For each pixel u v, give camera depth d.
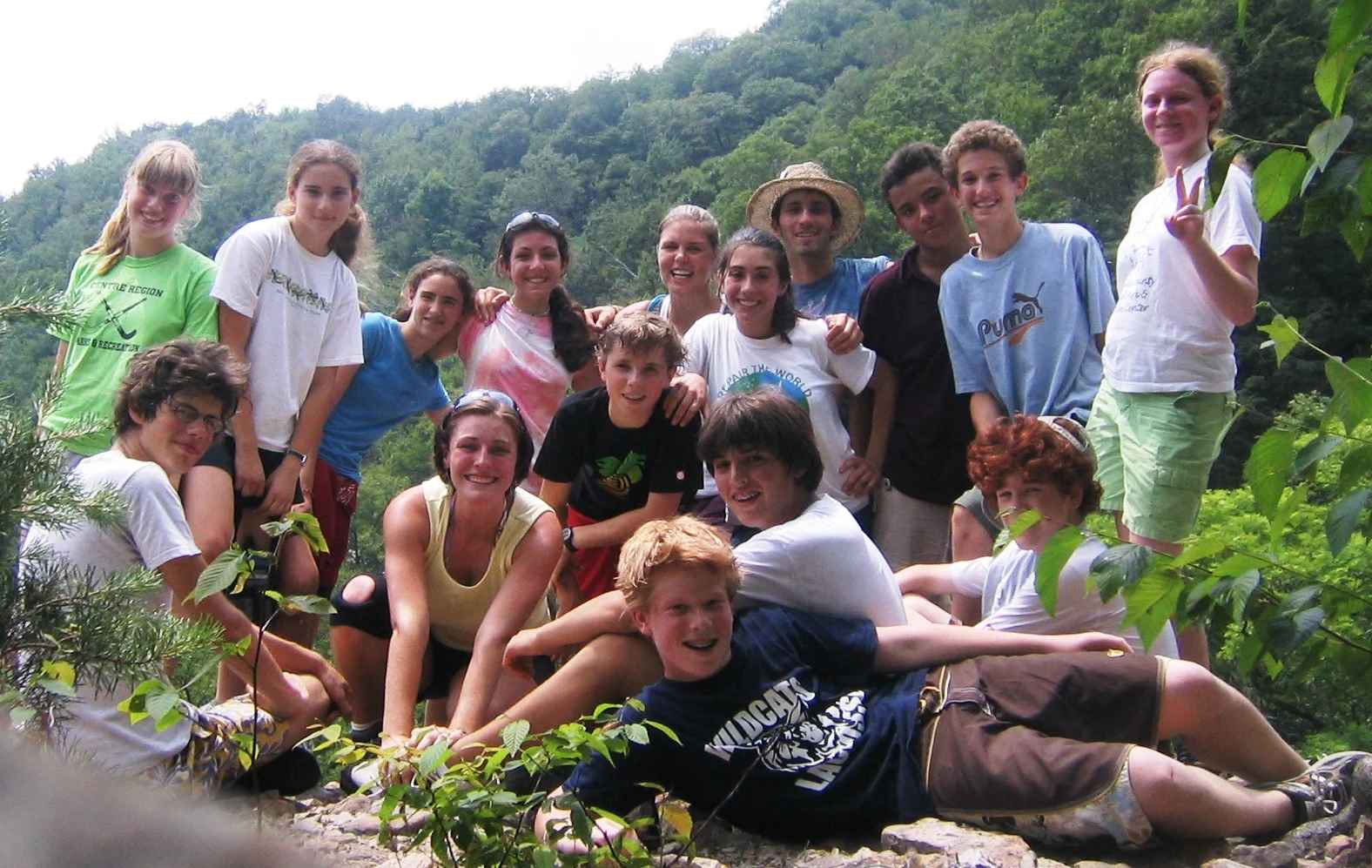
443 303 5.53
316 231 5.20
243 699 3.78
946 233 5.42
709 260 5.77
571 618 3.66
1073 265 5.13
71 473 2.56
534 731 3.49
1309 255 22.70
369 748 2.86
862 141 51.59
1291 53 18.86
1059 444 3.69
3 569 2.32
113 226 5.23
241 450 4.92
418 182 95.75
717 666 3.28
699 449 3.86
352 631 4.47
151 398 3.54
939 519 5.38
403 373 5.53
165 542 3.31
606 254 74.19
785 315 5.22
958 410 5.32
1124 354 4.57
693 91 110.38
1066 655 3.33
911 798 3.22
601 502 4.79
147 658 2.42
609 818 2.82
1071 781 3.04
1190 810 3.00
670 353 4.64
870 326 5.54
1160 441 4.44
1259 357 21.41
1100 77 42.19
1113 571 2.28
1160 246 4.49
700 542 3.26
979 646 3.45
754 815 3.31
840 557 3.54
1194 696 3.20
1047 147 38.25
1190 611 2.32
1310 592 2.26
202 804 0.39
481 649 4.05
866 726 3.32
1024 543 3.72
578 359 5.55
